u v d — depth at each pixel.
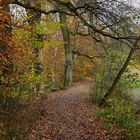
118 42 15.60
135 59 19.22
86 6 11.60
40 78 13.94
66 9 13.27
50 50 45.31
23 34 10.48
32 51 12.38
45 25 13.23
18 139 9.02
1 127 8.91
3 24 8.14
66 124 14.45
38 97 13.64
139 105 19.89
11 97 9.75
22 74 11.01
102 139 11.88
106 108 18.70
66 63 35.59
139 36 11.80
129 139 11.66
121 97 21.00
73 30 34.09
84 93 27.66
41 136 11.77
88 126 14.09
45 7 14.51
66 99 23.62
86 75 49.69
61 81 46.44
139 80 21.45
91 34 13.85
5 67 9.88
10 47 8.91
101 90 21.44
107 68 22.03
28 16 12.07
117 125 14.04
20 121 9.38
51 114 16.38
